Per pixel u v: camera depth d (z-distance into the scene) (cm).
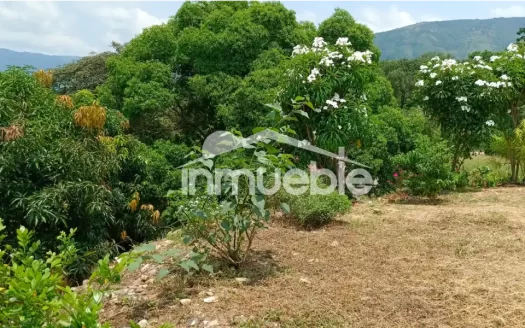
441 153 756
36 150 633
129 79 1147
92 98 866
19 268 204
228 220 392
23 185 622
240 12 1173
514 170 948
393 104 1142
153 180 920
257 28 1119
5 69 703
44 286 199
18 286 188
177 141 1191
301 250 465
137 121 1184
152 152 974
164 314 325
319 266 416
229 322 307
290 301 336
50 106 713
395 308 325
